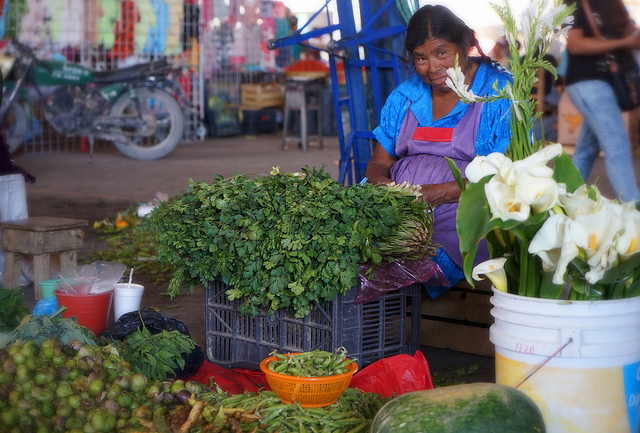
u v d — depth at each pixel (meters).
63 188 9.90
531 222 2.06
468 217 2.12
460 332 3.93
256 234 3.05
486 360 3.82
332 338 3.07
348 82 5.57
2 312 3.47
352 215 2.96
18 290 3.64
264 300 3.13
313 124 16.56
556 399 2.15
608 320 2.10
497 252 2.39
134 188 9.87
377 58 5.51
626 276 2.11
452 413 2.03
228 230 3.15
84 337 2.91
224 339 3.51
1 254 5.01
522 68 2.41
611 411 2.14
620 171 6.13
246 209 3.15
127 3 13.70
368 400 2.70
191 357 3.31
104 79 12.19
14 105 12.19
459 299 3.91
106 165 12.14
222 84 17.16
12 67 11.66
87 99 12.26
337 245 2.92
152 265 5.95
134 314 3.55
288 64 18.86
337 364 2.62
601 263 2.03
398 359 2.93
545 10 2.34
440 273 3.28
